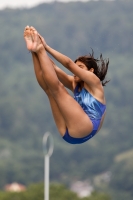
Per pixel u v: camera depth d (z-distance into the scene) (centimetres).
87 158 19800
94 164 19200
